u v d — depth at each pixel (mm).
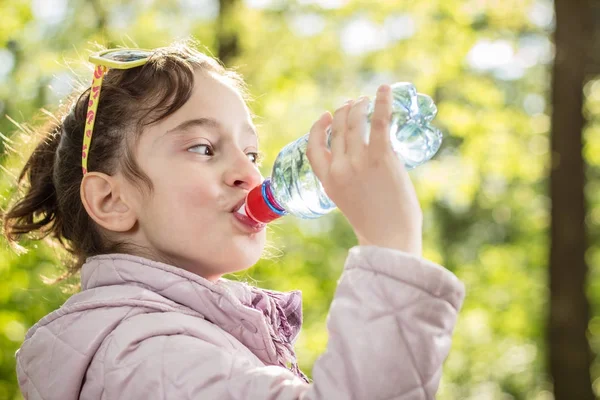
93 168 1776
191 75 1751
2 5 7375
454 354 12367
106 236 1805
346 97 8703
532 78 10664
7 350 5164
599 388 12125
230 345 1526
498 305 12031
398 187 1358
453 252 13336
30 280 5164
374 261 1302
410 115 1699
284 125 7742
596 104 9727
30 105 6926
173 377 1365
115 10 8031
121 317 1521
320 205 1787
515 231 13422
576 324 7973
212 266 1696
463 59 8578
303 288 7801
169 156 1688
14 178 2262
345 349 1253
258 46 7695
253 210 1665
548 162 8266
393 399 1230
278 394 1300
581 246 8078
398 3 8312
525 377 13102
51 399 1516
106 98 1785
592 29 8820
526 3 8641
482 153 9070
